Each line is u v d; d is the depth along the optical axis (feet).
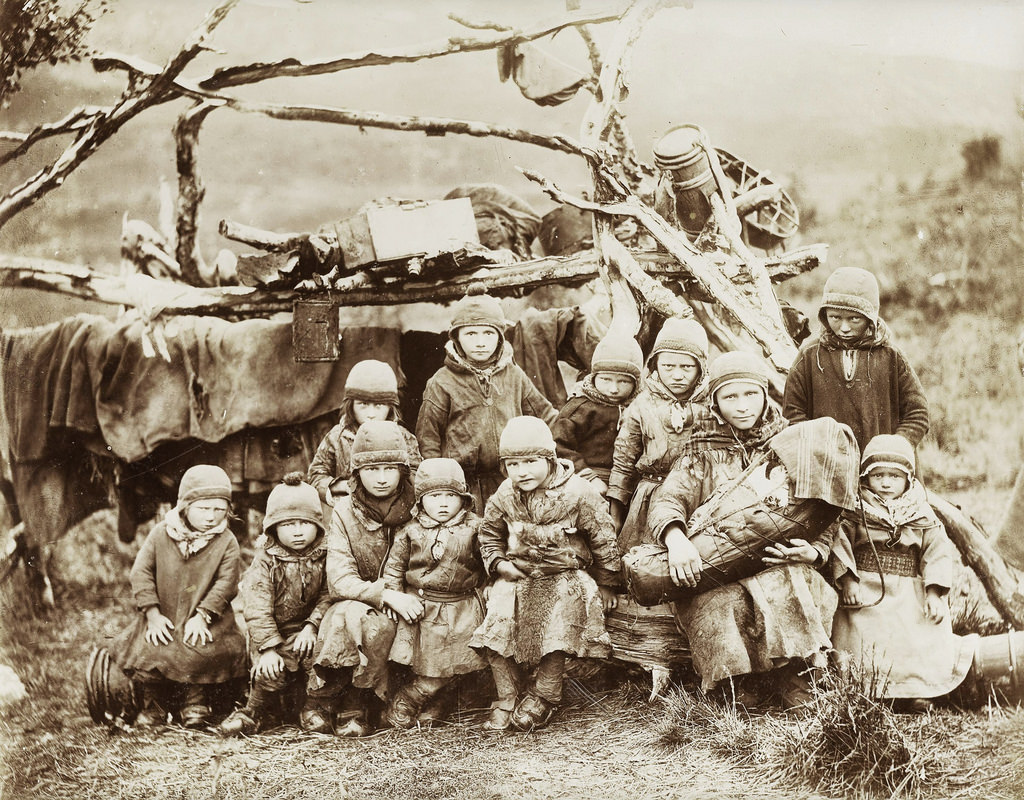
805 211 16.34
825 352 15.01
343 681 14.33
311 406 15.97
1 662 15.51
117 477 16.20
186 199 16.39
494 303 15.23
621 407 14.93
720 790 13.24
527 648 14.15
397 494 14.52
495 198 16.22
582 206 15.96
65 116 16.57
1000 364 16.61
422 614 14.29
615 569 14.35
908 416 15.02
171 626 14.80
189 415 16.16
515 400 15.31
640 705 14.51
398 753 13.98
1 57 16.80
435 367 15.85
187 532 14.96
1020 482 16.35
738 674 13.94
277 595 14.46
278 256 15.80
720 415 14.34
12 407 16.47
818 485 13.87
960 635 15.37
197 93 16.35
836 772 13.29
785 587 14.01
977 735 13.93
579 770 13.60
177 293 16.30
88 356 16.39
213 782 13.71
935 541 14.46
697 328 14.53
